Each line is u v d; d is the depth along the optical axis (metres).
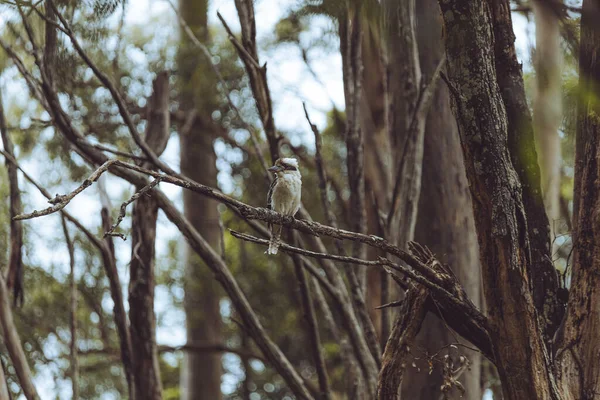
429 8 12.39
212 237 19.00
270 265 18.50
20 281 12.20
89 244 15.91
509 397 7.18
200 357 18.97
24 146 15.70
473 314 7.34
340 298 11.45
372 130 14.65
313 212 17.83
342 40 12.08
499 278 7.15
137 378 12.52
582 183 8.01
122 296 12.55
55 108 11.45
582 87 6.29
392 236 11.82
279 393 19.59
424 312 7.78
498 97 7.31
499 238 7.12
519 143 8.33
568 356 7.68
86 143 11.65
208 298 17.92
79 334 16.38
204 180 19.34
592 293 7.71
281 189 10.13
